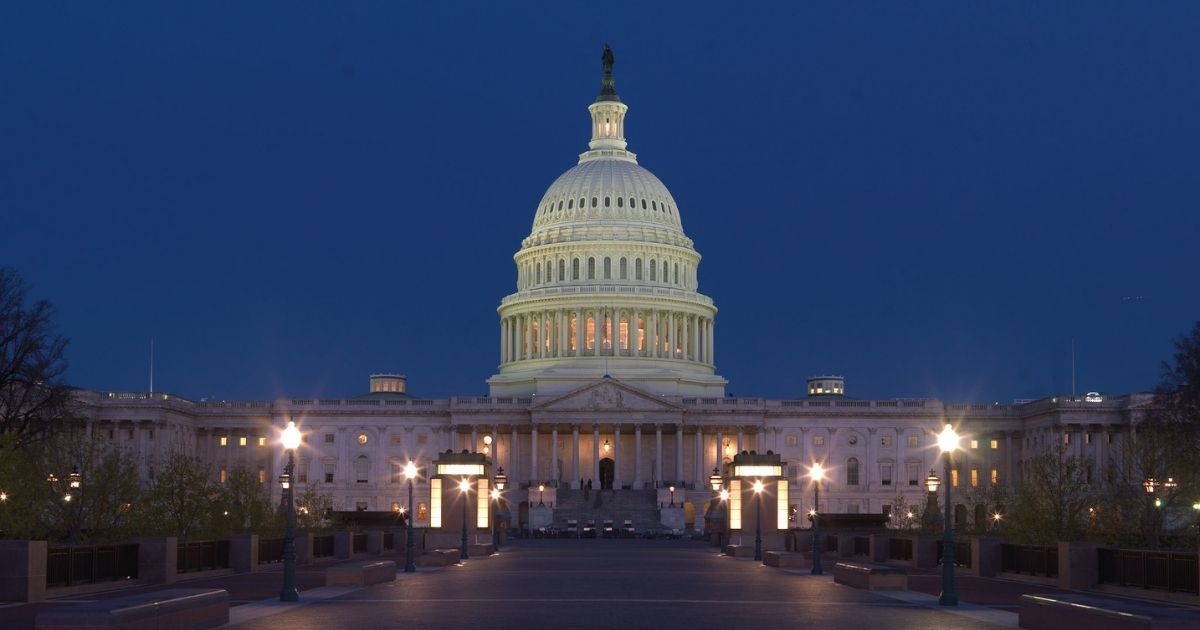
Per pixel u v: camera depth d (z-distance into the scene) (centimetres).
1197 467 9031
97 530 8150
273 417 19850
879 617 4475
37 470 8388
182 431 19250
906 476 19762
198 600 3928
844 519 11012
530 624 4150
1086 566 6066
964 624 4256
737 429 19812
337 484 19788
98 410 18250
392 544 10994
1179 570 5406
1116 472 10581
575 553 10781
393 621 4250
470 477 10975
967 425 19825
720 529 13038
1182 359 13275
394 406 19912
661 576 6931
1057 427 18275
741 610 4703
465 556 9388
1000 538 7762
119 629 3388
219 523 9031
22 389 11794
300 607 4800
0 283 11556
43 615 3366
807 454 19825
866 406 19912
